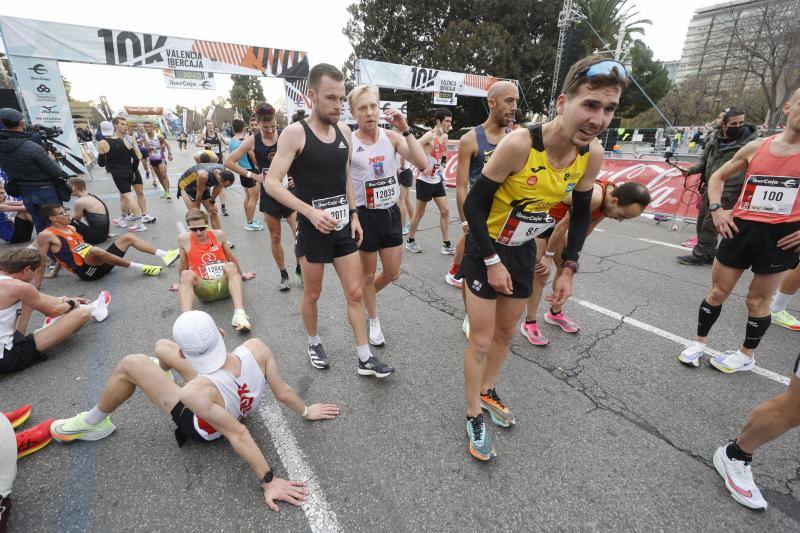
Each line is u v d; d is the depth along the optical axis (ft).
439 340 10.45
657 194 23.68
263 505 5.82
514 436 7.15
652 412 7.75
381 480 6.24
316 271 7.97
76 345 10.21
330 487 6.11
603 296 13.08
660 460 6.63
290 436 7.12
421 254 17.67
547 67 67.77
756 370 9.05
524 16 66.90
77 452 6.78
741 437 5.80
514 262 5.99
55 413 7.78
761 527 5.51
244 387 6.13
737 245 8.05
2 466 5.35
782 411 5.15
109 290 13.65
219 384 5.76
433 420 7.54
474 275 5.90
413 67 41.11
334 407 7.70
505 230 5.67
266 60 38.52
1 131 14.48
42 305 9.37
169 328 11.08
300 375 8.93
